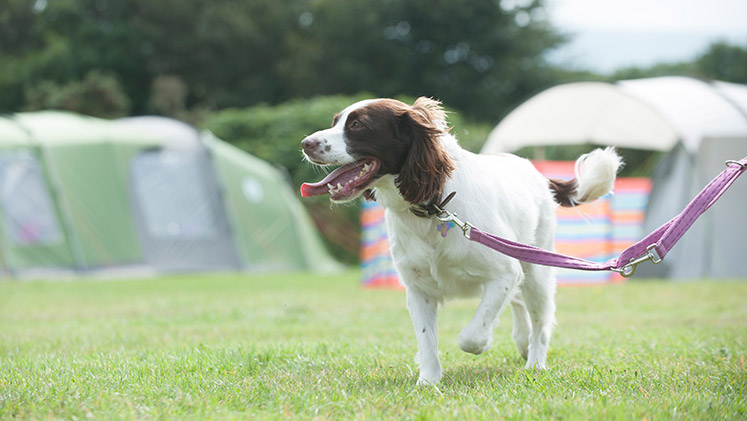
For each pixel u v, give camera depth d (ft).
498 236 13.26
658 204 48.70
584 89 48.52
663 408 10.27
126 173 52.75
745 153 45.75
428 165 12.51
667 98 47.01
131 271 51.06
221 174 55.11
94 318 26.35
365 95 72.02
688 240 46.42
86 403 10.91
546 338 15.19
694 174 44.14
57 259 49.55
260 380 12.75
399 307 29.01
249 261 54.80
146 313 27.66
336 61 119.03
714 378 12.68
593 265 11.74
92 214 50.90
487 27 117.91
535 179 15.51
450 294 13.61
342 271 58.18
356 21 115.44
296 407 10.80
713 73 154.40
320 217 64.23
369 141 12.59
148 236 52.65
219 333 20.98
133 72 124.26
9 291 38.70
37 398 11.28
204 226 54.24
